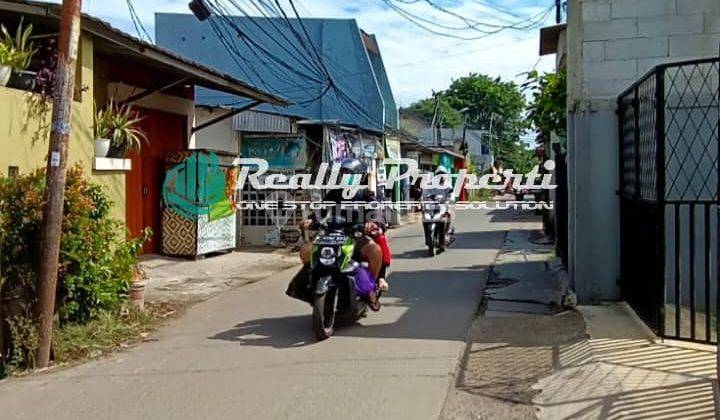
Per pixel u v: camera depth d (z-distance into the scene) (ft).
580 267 27.71
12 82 23.48
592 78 27.48
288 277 38.50
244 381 18.35
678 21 26.50
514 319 25.99
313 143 57.72
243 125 54.54
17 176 21.67
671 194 26.23
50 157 20.08
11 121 22.40
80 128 25.94
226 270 41.04
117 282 24.57
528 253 48.24
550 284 34.14
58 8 26.68
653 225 21.16
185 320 26.84
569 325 24.17
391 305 29.17
